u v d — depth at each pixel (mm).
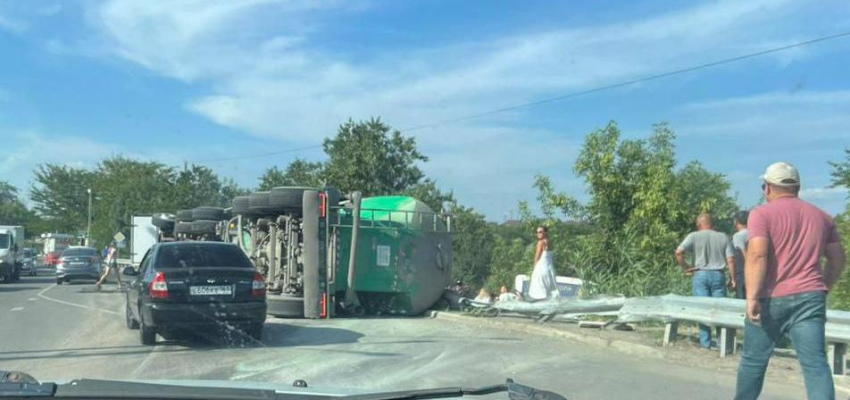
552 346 10328
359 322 13531
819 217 5402
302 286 14664
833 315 7738
